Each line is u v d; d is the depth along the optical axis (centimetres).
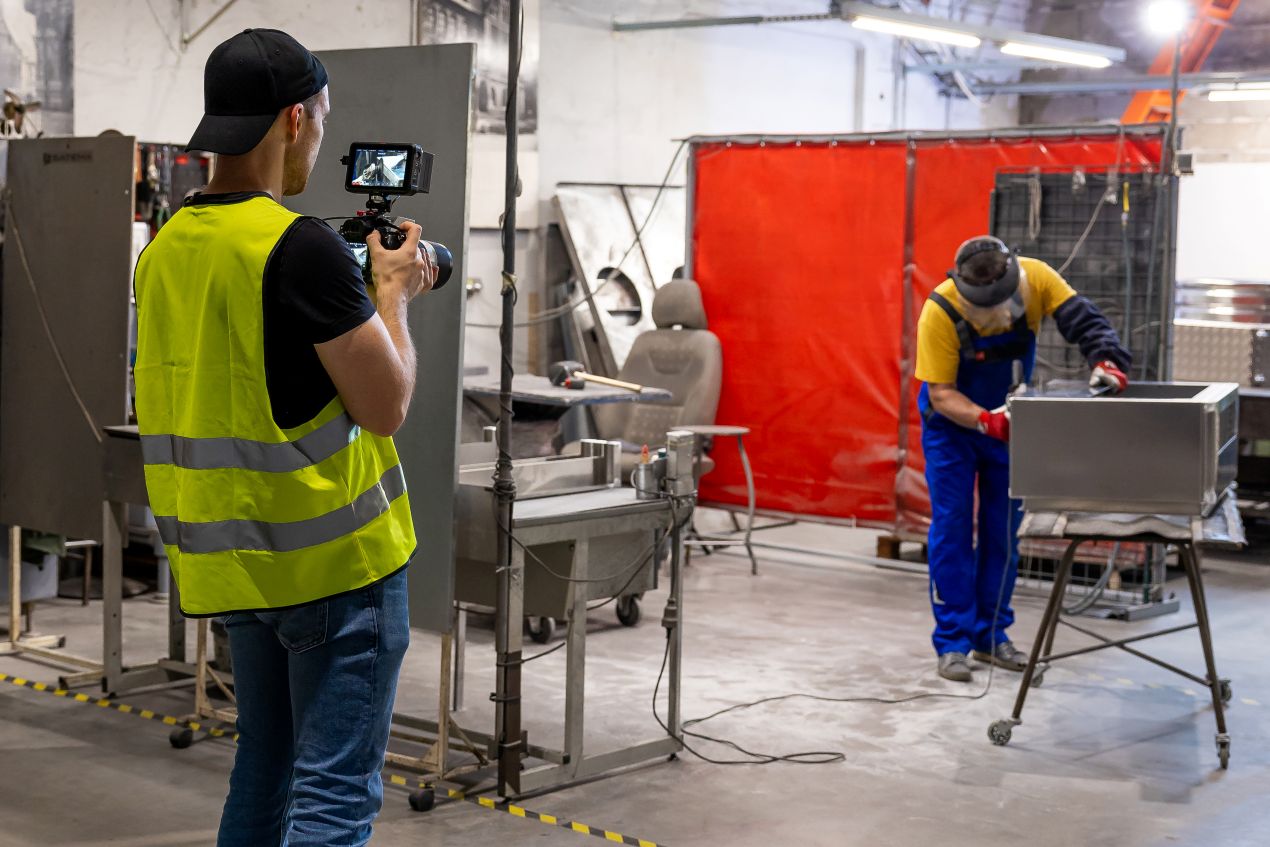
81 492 469
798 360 668
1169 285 554
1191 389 422
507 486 330
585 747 388
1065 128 585
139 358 207
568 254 815
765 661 487
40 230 481
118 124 613
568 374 570
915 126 1176
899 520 652
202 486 196
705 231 691
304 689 201
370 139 346
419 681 453
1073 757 388
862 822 335
